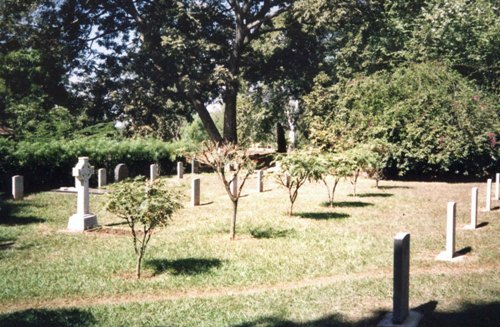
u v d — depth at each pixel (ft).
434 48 116.26
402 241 23.77
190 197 74.08
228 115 140.56
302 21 127.44
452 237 36.86
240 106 214.07
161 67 135.03
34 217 58.75
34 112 125.29
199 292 31.24
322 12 119.34
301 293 29.45
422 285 29.94
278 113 194.29
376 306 26.68
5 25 140.87
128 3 137.28
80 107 147.54
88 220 51.85
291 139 189.26
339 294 28.96
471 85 103.55
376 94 99.71
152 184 35.47
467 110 93.25
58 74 144.66
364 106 100.78
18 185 72.69
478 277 31.55
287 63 150.92
